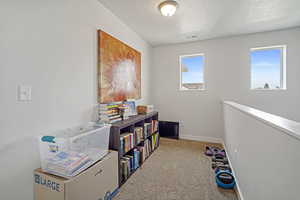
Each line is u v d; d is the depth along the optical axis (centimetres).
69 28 141
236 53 290
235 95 294
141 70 301
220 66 302
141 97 304
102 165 130
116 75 207
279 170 69
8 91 98
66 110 140
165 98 353
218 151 251
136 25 242
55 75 129
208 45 310
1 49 95
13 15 100
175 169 201
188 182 172
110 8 193
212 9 195
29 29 109
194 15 210
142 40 304
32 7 111
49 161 110
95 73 175
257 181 98
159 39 309
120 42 216
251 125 111
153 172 193
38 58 116
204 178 180
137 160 203
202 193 153
